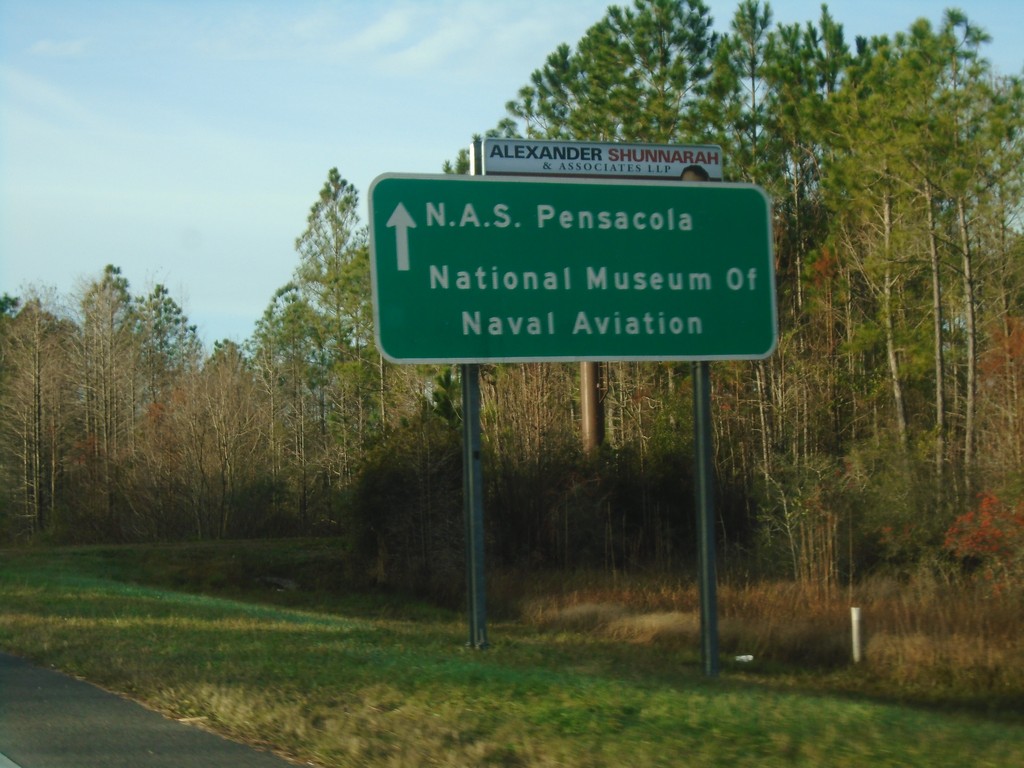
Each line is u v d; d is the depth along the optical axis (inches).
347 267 2336.4
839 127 1408.7
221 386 2331.4
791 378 1656.0
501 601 1323.8
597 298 562.6
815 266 1605.6
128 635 556.4
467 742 310.3
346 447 2475.4
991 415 1440.7
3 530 2391.7
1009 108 1181.7
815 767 280.2
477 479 603.8
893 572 1183.6
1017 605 906.7
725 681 544.1
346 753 298.2
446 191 552.7
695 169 599.8
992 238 1439.5
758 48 1649.9
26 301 2493.8
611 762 283.6
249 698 367.6
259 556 1644.9
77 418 2556.6
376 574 1561.3
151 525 2197.3
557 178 564.7
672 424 1742.1
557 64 1872.5
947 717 452.8
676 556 1600.6
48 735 329.7
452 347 544.7
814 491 1245.1
